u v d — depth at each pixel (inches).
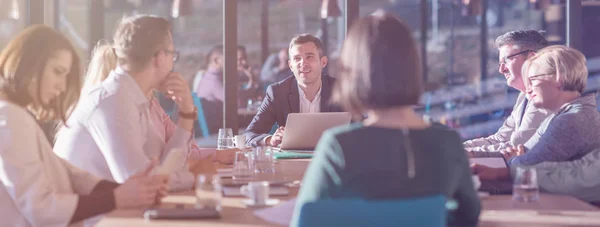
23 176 82.4
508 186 102.0
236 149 142.2
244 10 442.6
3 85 89.8
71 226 93.9
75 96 96.6
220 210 78.3
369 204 57.8
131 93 106.4
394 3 446.6
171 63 110.2
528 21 419.8
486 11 410.6
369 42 62.7
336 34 434.3
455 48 428.5
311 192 60.5
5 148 82.7
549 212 81.7
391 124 62.7
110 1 402.6
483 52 412.5
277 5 448.1
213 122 329.4
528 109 163.6
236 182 108.9
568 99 131.1
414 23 443.2
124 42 108.0
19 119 84.8
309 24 450.6
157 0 420.2
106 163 106.0
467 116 369.4
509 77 173.9
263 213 77.8
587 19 332.2
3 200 86.0
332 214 58.1
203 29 435.2
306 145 156.5
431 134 62.8
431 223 58.4
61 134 109.3
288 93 187.6
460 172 65.0
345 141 60.6
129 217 76.6
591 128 127.5
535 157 129.2
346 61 64.0
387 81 62.0
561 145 127.6
